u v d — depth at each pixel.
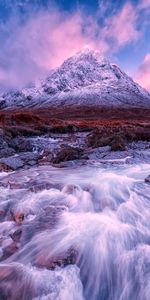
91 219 6.36
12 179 10.76
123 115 132.12
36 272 4.63
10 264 4.94
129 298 4.37
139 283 4.48
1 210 7.26
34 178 10.70
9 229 6.33
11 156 15.98
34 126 31.73
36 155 16.42
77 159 14.25
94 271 4.82
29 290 4.29
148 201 7.59
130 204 7.33
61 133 31.59
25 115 37.53
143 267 4.70
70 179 10.18
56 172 11.69
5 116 35.56
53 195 8.18
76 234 5.67
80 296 4.40
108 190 8.51
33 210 7.10
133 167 12.16
